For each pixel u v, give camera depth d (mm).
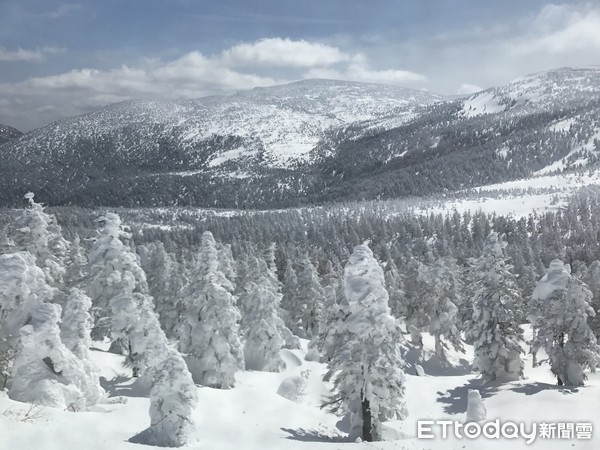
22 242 41250
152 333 35219
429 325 66188
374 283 27062
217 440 23188
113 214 39844
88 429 20312
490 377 44594
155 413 21500
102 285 38469
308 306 74500
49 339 24797
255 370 50500
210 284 40688
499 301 43844
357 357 27016
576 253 122312
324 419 34000
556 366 40938
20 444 17047
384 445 22500
